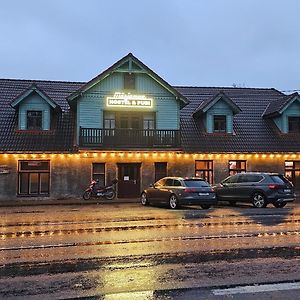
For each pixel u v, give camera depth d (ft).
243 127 98.02
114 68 87.25
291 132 97.40
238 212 59.41
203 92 111.96
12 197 81.71
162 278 23.91
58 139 85.51
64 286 22.45
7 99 93.91
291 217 52.75
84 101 86.99
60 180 83.97
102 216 55.31
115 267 26.48
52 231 41.60
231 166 91.86
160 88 90.48
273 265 27.07
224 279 23.75
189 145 90.22
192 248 32.53
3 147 81.20
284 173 93.71
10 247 33.24
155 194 70.64
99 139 84.53
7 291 21.65
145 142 86.28
